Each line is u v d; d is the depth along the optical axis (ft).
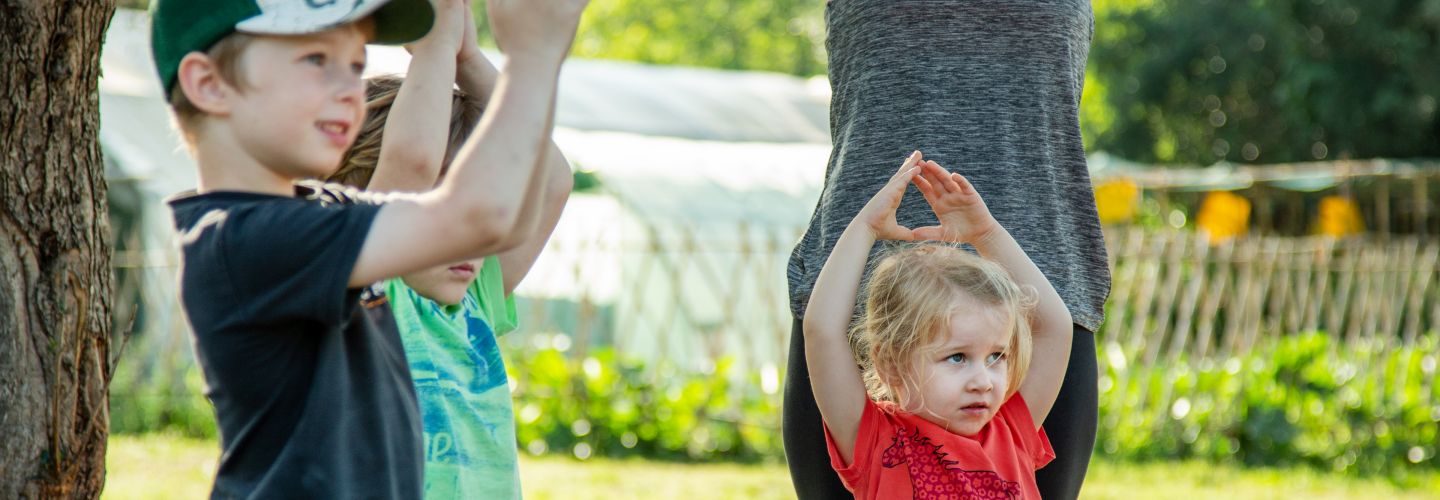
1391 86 55.77
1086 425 8.78
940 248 8.47
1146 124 61.93
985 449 8.13
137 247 32.81
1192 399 31.89
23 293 6.78
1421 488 27.99
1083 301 8.77
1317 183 46.19
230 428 5.48
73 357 6.89
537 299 33.65
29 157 6.79
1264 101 59.88
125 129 36.78
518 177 4.95
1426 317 39.96
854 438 8.19
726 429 31.32
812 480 8.87
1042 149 8.77
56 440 6.83
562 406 31.19
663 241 40.37
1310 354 32.24
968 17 8.78
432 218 4.91
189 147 5.53
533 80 5.06
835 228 8.94
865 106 8.97
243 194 5.35
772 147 46.88
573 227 42.86
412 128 7.08
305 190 5.97
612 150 42.80
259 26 5.17
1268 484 28.07
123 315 32.89
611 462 29.86
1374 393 31.27
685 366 40.22
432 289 7.46
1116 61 61.57
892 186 8.29
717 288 33.68
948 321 7.98
